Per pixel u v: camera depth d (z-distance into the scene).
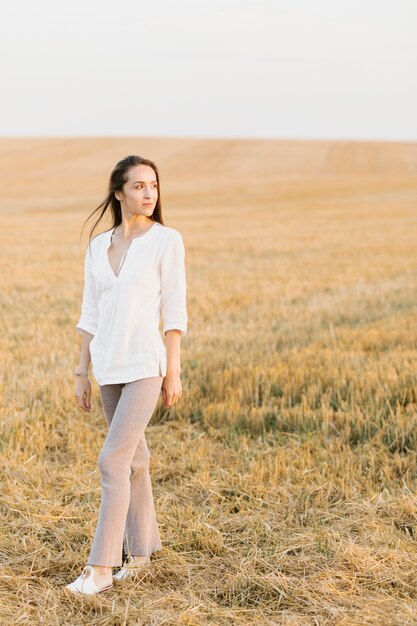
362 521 4.06
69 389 6.51
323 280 14.45
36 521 4.08
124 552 3.73
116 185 3.53
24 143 82.38
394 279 14.67
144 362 3.41
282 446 5.26
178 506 4.31
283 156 71.12
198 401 6.29
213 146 77.06
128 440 3.40
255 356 7.68
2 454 5.03
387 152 73.50
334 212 34.25
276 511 4.24
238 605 3.32
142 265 3.45
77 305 11.58
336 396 6.24
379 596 3.33
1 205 43.59
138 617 3.19
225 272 15.67
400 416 5.45
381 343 8.23
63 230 26.95
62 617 3.19
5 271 15.74
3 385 6.65
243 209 37.59
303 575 3.55
